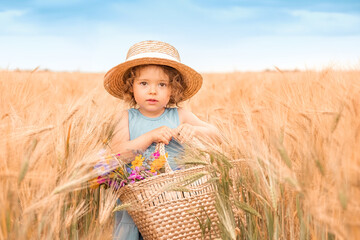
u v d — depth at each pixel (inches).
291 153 71.4
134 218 79.8
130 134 98.7
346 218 46.8
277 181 64.8
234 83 293.7
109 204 74.1
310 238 62.7
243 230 73.3
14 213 55.2
